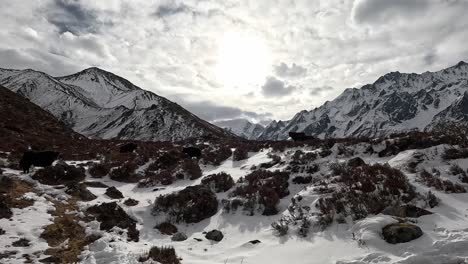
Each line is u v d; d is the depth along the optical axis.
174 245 14.14
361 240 11.80
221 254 13.06
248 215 16.72
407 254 10.48
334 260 11.13
